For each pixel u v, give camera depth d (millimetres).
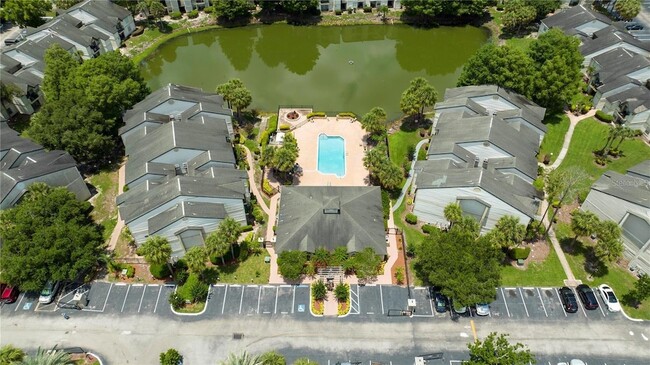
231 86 103875
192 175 83562
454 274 63656
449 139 88812
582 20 128000
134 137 93938
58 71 101688
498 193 74625
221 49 146000
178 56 141500
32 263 65875
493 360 54656
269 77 128875
